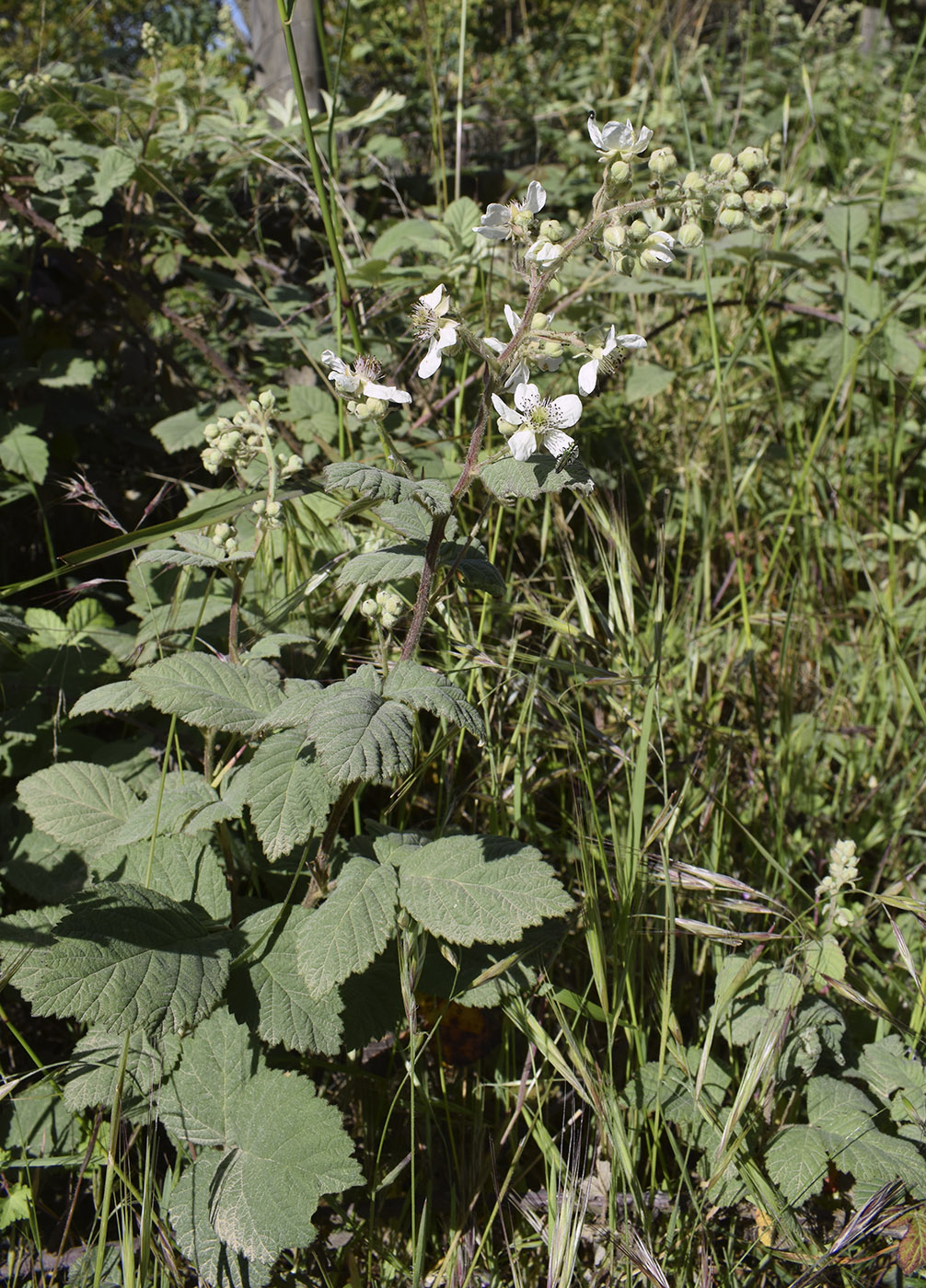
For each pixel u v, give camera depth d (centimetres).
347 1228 174
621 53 614
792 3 808
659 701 236
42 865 202
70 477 292
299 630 233
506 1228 184
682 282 323
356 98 396
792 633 295
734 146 475
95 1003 145
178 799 171
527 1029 181
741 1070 202
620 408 358
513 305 304
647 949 213
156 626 219
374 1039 179
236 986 169
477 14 698
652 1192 181
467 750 246
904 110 579
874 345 332
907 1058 193
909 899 194
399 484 147
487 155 484
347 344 301
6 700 229
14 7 775
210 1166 156
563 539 251
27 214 284
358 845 182
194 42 826
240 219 366
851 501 333
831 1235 180
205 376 377
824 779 279
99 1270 144
